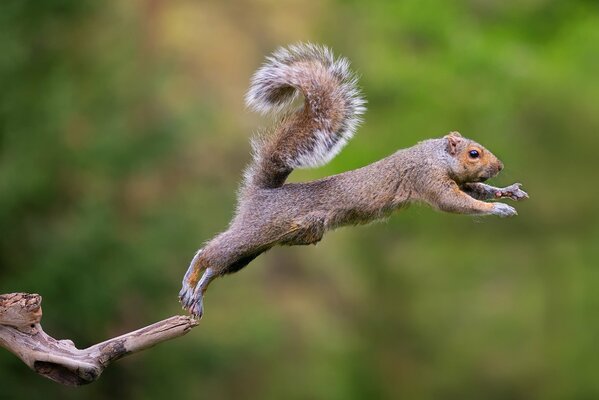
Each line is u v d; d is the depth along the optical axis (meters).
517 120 19.72
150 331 6.68
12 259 16.38
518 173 18.97
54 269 15.85
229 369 17.34
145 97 17.42
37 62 16.67
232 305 17.45
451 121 19.83
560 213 19.06
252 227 7.18
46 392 16.02
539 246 19.12
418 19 21.28
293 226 7.17
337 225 7.30
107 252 16.19
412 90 20.31
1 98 16.11
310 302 18.39
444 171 7.44
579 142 19.28
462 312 19.00
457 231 19.23
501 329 18.81
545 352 18.67
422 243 19.28
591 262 18.86
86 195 16.72
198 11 19.84
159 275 16.48
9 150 16.14
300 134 7.30
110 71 16.92
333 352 17.94
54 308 15.88
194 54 19.17
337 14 21.34
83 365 6.59
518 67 20.41
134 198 17.44
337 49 20.80
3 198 15.78
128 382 16.89
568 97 19.72
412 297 19.14
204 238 16.72
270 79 7.34
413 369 18.67
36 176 15.98
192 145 18.11
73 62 16.91
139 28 18.33
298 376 17.47
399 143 19.42
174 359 16.89
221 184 17.80
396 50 21.06
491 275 19.14
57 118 16.20
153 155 16.77
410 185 7.41
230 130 18.52
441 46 21.30
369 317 18.98
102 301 15.93
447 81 20.34
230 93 19.00
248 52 19.83
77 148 16.55
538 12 22.89
